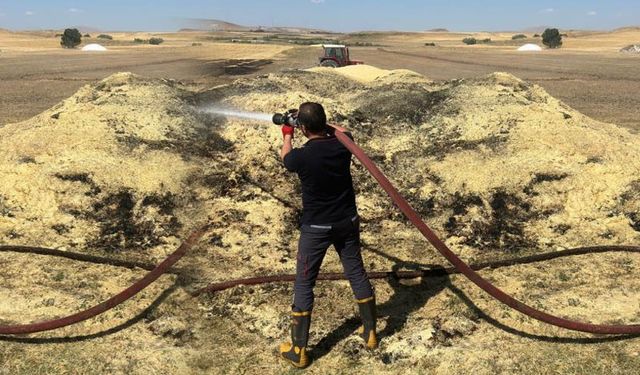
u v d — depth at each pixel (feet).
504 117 22.81
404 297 13.51
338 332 12.02
